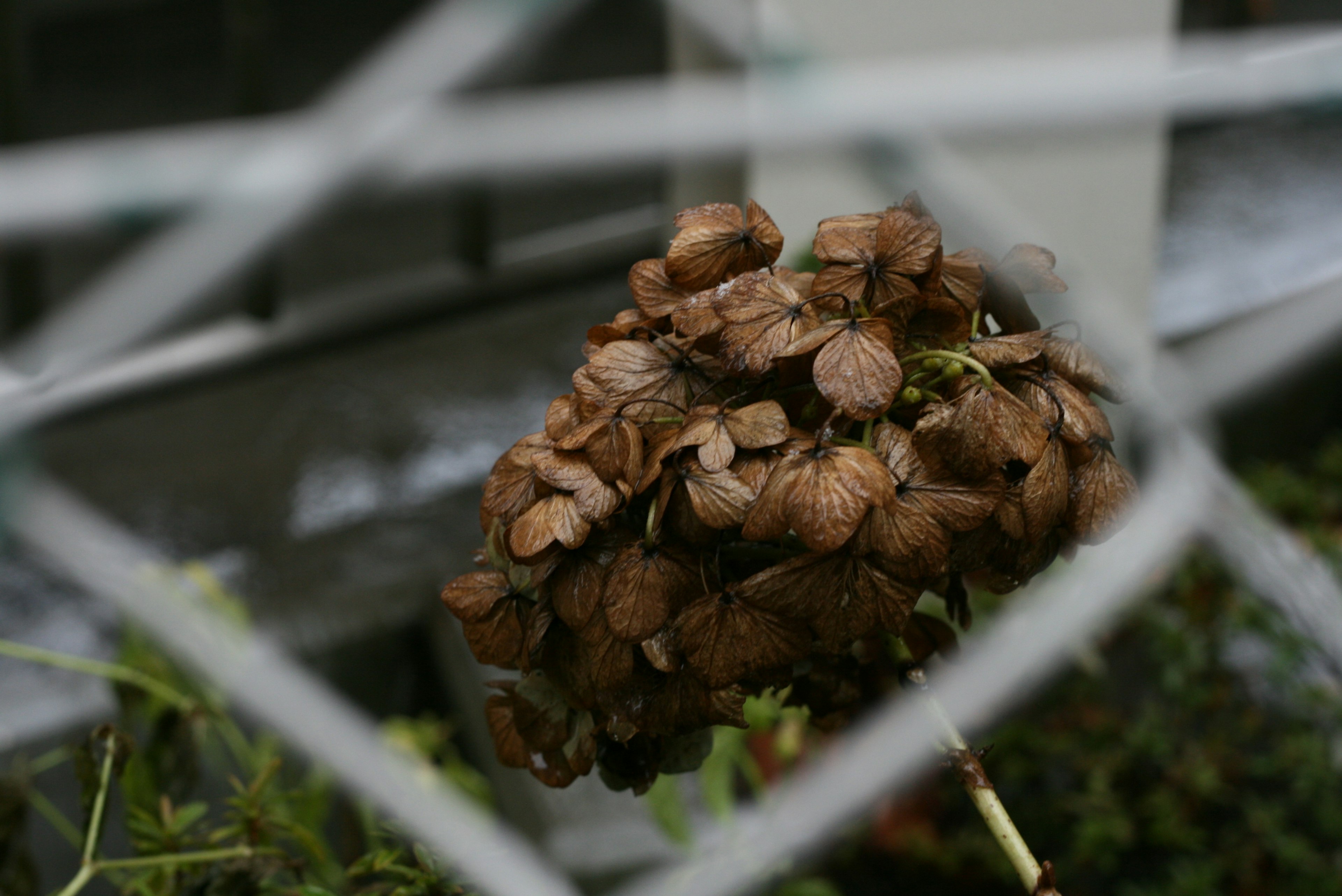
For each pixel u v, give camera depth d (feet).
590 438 2.02
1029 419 2.02
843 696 2.21
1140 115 3.19
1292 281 6.06
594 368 2.09
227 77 11.44
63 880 3.84
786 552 2.06
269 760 3.18
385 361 6.82
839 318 2.10
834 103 3.43
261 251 2.91
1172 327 5.80
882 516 1.99
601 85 10.45
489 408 6.46
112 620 4.48
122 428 6.08
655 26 10.82
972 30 5.24
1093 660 4.52
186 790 3.07
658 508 2.01
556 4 3.50
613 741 2.15
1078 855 4.89
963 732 2.42
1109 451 2.08
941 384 2.06
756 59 4.73
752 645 2.01
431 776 3.20
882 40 5.11
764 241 2.14
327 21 12.44
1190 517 3.32
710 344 2.09
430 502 5.68
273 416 6.28
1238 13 8.04
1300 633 3.62
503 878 2.55
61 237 2.74
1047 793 5.11
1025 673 3.06
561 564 2.04
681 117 3.39
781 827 2.79
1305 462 6.16
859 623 2.00
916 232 2.09
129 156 2.73
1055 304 3.43
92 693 4.16
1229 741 5.31
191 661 3.34
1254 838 5.00
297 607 4.87
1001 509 2.02
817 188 5.16
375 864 2.53
